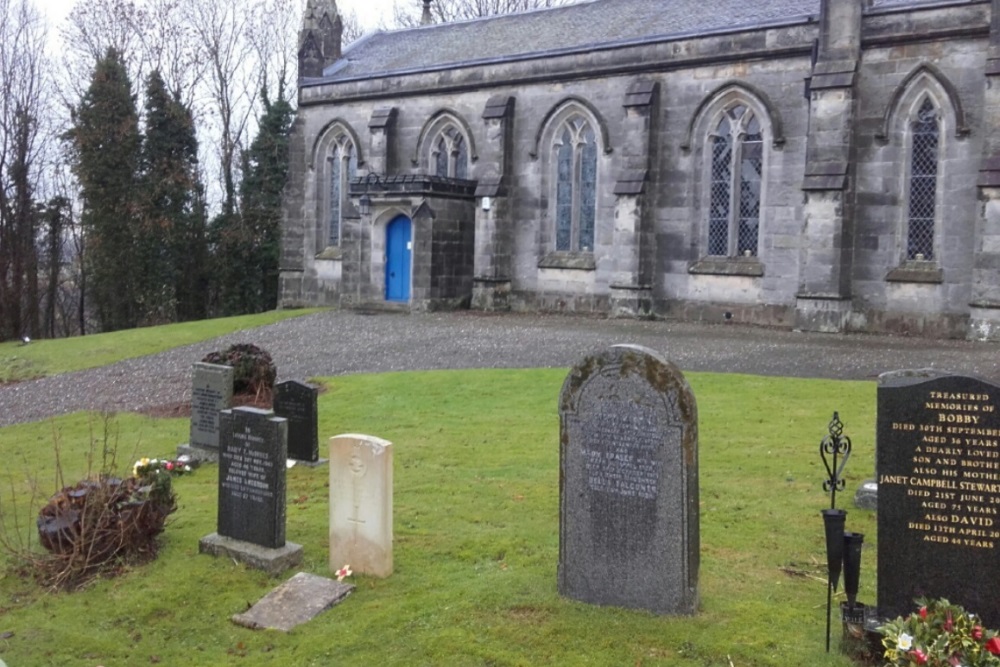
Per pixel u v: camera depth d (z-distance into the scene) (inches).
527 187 1259.2
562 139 1238.9
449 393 680.4
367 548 333.1
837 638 270.2
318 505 428.5
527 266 1266.0
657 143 1122.7
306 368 857.5
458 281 1285.7
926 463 253.0
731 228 1087.0
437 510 405.7
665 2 1282.0
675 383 281.4
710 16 1168.2
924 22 921.5
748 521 379.2
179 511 426.3
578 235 1235.9
